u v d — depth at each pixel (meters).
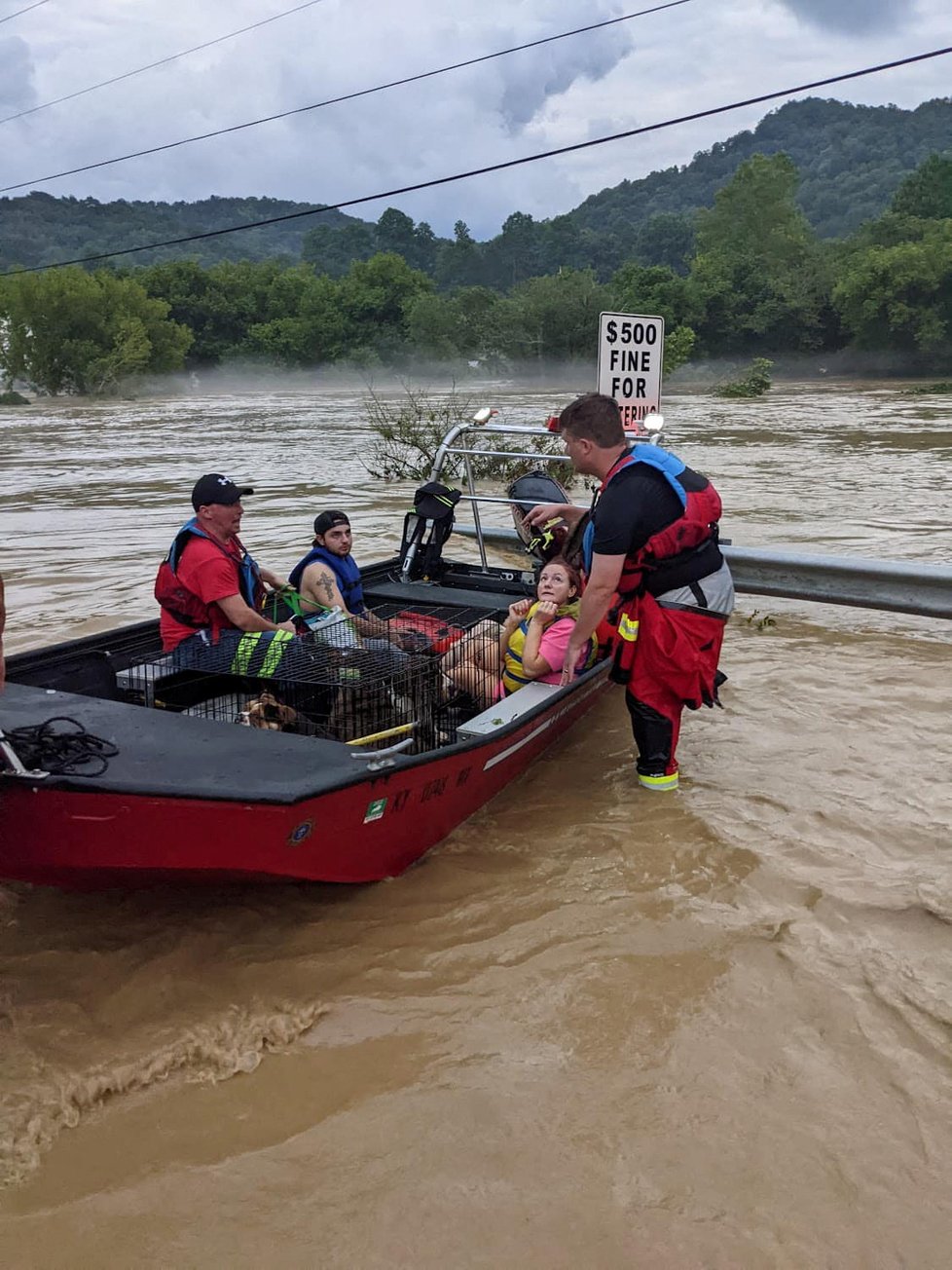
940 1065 3.42
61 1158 3.05
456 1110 3.23
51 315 58.38
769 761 5.79
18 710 4.39
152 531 12.73
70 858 3.67
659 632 5.14
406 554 7.92
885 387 59.94
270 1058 3.48
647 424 7.05
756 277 80.56
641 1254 2.75
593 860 4.71
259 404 48.34
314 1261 2.73
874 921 4.20
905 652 7.65
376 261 93.56
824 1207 2.89
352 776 3.88
